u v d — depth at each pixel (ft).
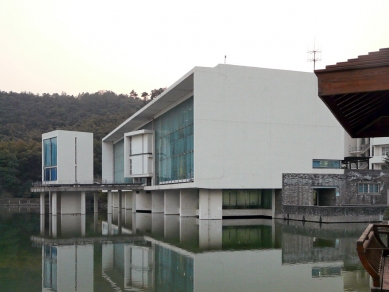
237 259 62.18
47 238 91.91
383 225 43.98
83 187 157.38
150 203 188.44
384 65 22.18
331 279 48.98
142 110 160.86
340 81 23.07
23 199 288.71
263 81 130.62
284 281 48.29
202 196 127.85
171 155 149.07
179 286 46.83
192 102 130.21
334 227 100.32
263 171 129.49
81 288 46.50
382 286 32.42
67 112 449.89
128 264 60.08
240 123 127.65
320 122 136.56
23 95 483.51
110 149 248.32
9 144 327.06
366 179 136.15
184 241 82.69
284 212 127.75
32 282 49.67
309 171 134.72
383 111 32.48
